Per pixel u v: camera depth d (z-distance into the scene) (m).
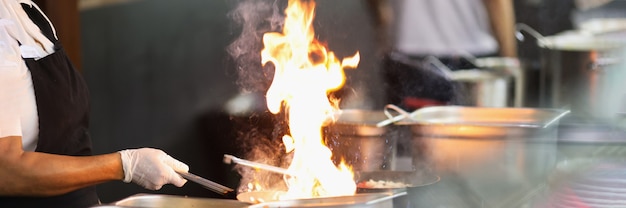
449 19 3.59
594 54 2.50
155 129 4.03
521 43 3.51
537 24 3.49
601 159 1.88
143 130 4.04
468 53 3.57
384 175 1.89
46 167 1.71
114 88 4.02
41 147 1.81
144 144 4.04
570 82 2.56
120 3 3.99
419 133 2.00
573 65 2.56
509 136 1.91
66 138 1.88
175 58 4.19
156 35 4.13
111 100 4.02
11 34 1.78
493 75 2.99
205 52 3.94
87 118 2.01
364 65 3.46
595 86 2.50
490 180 1.93
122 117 4.06
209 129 3.81
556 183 1.80
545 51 2.76
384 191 1.71
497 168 1.92
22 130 1.79
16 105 1.73
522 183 1.91
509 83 2.98
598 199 1.73
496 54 3.57
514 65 3.14
